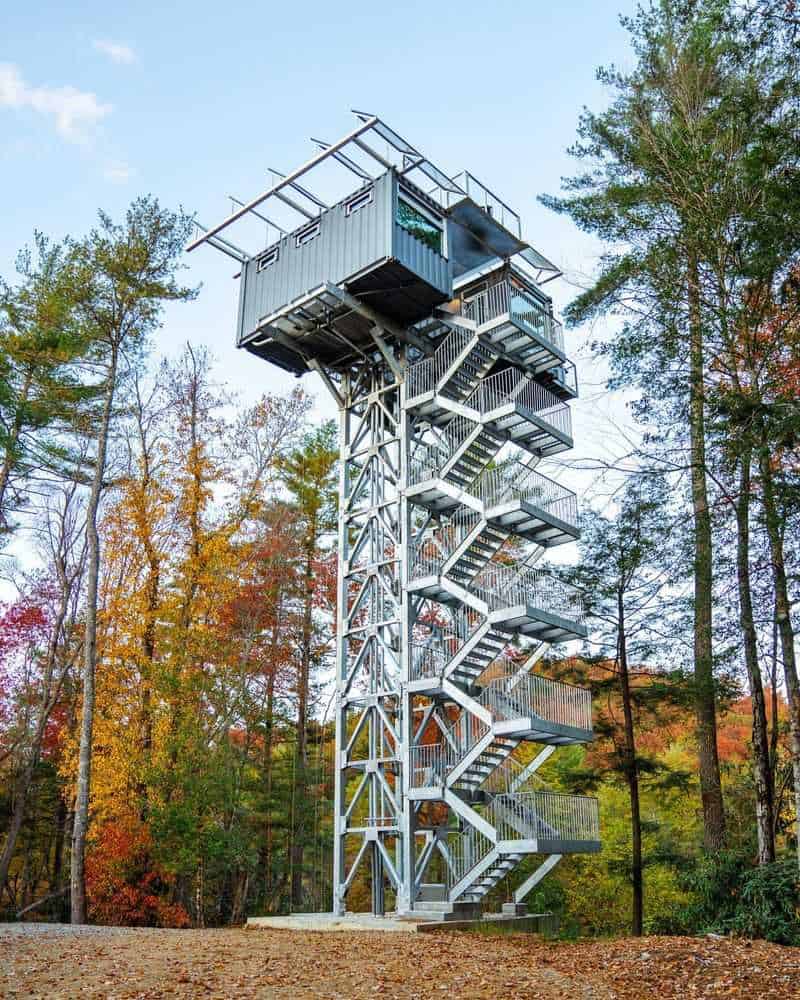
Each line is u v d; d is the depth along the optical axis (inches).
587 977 486.9
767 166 661.9
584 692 938.1
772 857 702.5
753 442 623.2
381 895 914.1
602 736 1070.4
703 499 858.1
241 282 1116.5
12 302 1178.6
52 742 1325.0
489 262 1124.5
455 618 999.6
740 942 588.1
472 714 943.7
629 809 1409.9
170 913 1082.1
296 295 1023.6
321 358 1113.4
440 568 944.3
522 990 438.9
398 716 954.7
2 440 1115.9
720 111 776.9
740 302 725.3
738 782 1085.1
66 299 1141.1
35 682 1339.8
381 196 958.4
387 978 466.0
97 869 1056.8
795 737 605.3
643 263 810.2
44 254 1194.0
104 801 1064.2
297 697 1443.2
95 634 1105.4
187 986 422.9
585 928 1266.0
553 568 1068.5
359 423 1091.9
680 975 482.9
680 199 783.1
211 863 1136.2
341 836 939.3
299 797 1353.3
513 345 1031.6
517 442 1047.0
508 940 725.9
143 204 1160.8
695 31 840.9
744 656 836.0
